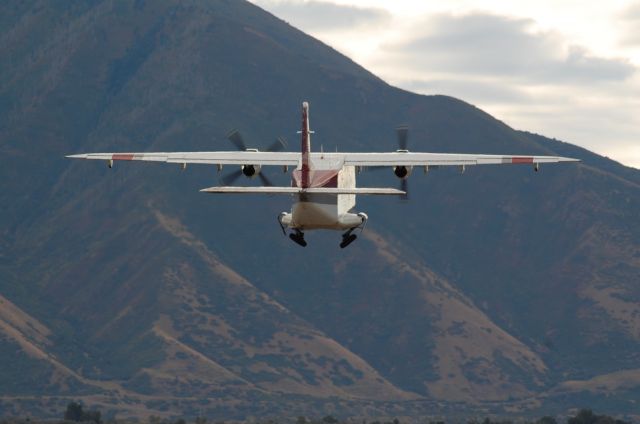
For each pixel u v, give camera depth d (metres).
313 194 168.12
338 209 172.62
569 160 175.38
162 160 179.75
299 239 174.88
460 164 176.62
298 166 175.12
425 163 176.88
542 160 177.38
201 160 178.88
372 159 177.62
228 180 179.88
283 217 173.00
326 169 173.25
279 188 167.12
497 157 177.12
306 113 170.00
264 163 176.75
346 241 177.75
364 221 176.12
